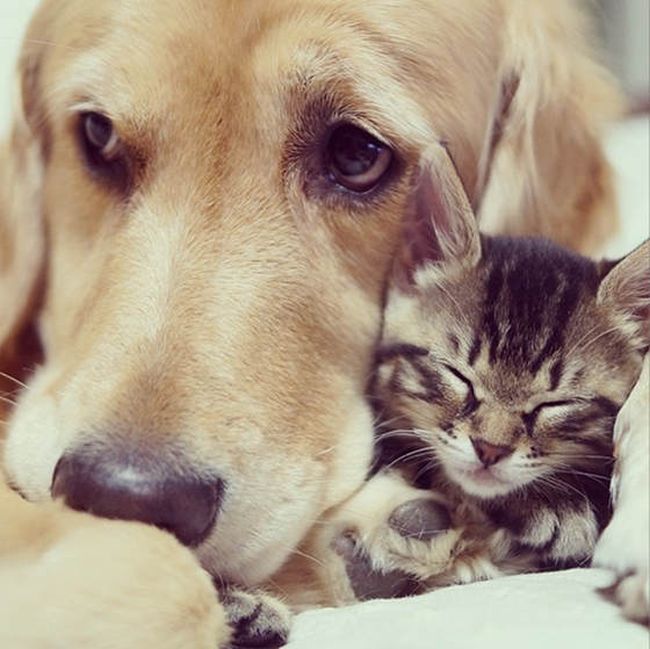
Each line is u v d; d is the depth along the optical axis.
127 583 0.40
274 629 0.43
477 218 0.51
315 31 0.47
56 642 0.39
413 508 0.46
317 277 0.48
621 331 0.46
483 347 0.47
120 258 0.48
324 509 0.47
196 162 0.48
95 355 0.46
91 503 0.42
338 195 0.49
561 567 0.46
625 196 0.57
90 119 0.50
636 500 0.40
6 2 0.58
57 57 0.52
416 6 0.49
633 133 0.60
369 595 0.46
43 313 0.56
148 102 0.48
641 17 0.64
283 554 0.46
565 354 0.46
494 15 0.51
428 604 0.41
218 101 0.47
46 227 0.55
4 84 0.57
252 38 0.47
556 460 0.46
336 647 0.40
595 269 0.48
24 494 0.46
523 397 0.46
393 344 0.49
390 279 0.50
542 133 0.53
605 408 0.46
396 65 0.48
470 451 0.46
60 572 0.40
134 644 0.39
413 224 0.49
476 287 0.48
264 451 0.46
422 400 0.47
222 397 0.45
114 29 0.49
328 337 0.49
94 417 0.44
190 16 0.48
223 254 0.47
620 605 0.40
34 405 0.49
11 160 0.55
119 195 0.50
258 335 0.47
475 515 0.47
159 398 0.44
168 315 0.46
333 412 0.48
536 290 0.47
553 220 0.53
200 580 0.41
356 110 0.48
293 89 0.47
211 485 0.44
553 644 0.38
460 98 0.50
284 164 0.48
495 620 0.39
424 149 0.49
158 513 0.43
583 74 0.55
